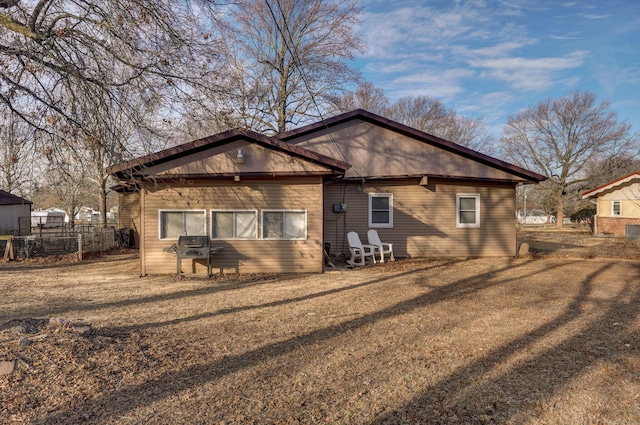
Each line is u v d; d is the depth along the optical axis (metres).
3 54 6.61
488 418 3.13
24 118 6.90
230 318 6.11
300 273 10.55
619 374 3.94
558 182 36.62
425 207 13.47
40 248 15.35
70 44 6.87
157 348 4.60
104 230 17.31
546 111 36.12
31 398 3.27
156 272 10.47
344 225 13.39
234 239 10.51
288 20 20.19
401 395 3.53
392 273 10.59
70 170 7.44
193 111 8.42
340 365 4.22
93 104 6.93
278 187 10.60
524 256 13.80
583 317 6.04
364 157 13.34
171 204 10.43
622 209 25.97
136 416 3.12
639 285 8.70
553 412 3.23
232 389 3.64
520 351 4.60
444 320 5.96
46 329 4.76
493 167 13.53
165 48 7.60
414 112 41.88
